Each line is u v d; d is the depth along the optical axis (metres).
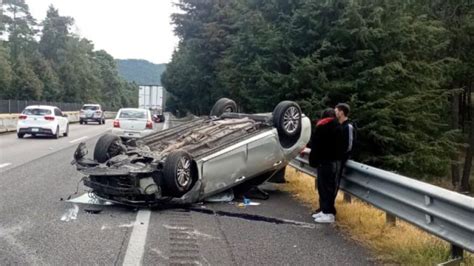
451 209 5.29
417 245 5.99
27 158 15.71
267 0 26.84
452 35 30.20
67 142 23.53
